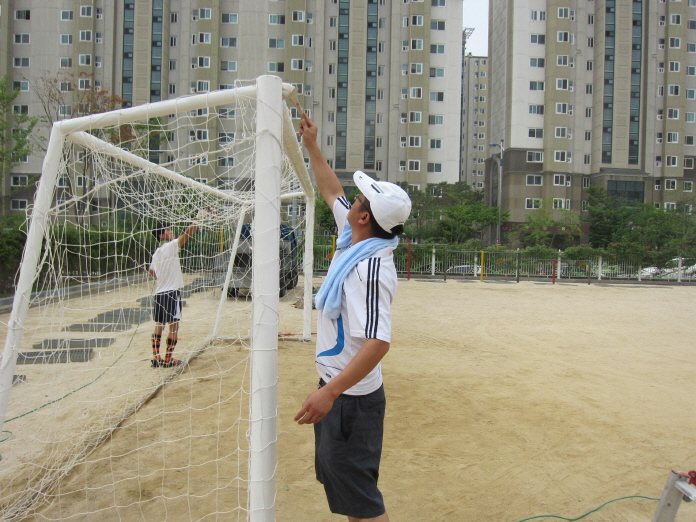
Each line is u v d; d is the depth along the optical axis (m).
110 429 3.61
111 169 3.56
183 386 4.91
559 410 4.64
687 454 3.73
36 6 40.28
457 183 45.09
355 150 44.28
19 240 10.89
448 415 4.40
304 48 42.84
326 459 1.90
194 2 41.97
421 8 44.19
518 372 6.08
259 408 2.03
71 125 2.52
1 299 9.45
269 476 2.03
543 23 44.69
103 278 11.47
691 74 46.19
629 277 22.66
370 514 1.91
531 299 14.68
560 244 44.03
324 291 1.92
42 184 2.49
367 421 1.89
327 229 33.59
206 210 6.18
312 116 43.78
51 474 3.07
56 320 8.35
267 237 2.12
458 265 22.06
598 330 9.56
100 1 40.41
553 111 44.44
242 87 2.28
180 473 3.13
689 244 28.09
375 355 1.70
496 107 49.34
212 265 8.76
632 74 45.56
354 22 43.72
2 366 2.39
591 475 3.34
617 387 5.54
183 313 9.20
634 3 45.38
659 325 10.30
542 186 45.16
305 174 5.06
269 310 2.07
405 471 3.30
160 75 41.09
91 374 5.29
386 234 1.90
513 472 3.35
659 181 46.16
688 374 6.26
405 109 45.16
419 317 10.65
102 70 40.53
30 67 40.41
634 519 2.81
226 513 2.68
